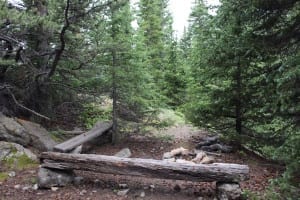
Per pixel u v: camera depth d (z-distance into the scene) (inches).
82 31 486.3
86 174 348.5
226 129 460.1
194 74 472.1
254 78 407.2
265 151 388.8
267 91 357.7
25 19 357.4
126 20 465.4
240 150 447.2
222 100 431.5
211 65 408.2
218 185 286.8
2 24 366.6
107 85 483.2
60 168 311.6
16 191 299.3
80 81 511.8
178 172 289.0
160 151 460.8
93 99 564.7
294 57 238.1
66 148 370.6
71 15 428.5
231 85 417.7
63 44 417.4
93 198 287.1
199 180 286.2
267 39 283.7
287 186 239.3
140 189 310.7
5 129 405.4
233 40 336.8
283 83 236.1
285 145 246.5
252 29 297.7
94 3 428.8
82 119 615.8
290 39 280.1
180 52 987.9
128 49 462.3
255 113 426.3
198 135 579.8
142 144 497.4
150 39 1114.1
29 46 478.9
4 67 470.9
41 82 480.1
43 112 530.3
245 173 280.8
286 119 294.0
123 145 486.6
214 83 435.2
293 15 285.0
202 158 386.3
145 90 495.5
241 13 291.6
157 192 304.3
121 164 299.0
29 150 395.9
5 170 342.3
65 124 579.8
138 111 511.5
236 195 277.1
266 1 264.5
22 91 484.7
